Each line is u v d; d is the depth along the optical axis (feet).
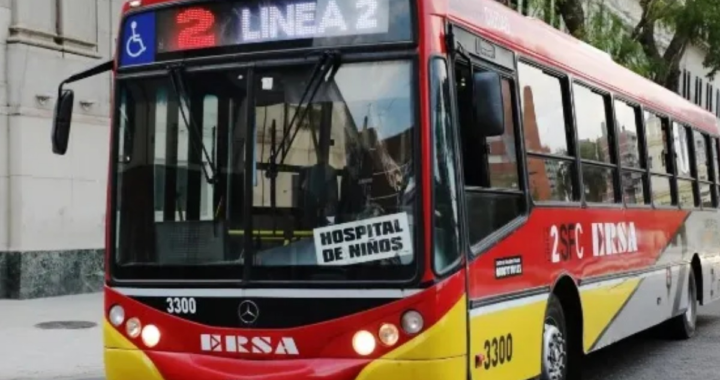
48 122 51.62
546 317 25.40
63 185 52.60
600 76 31.37
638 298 34.09
